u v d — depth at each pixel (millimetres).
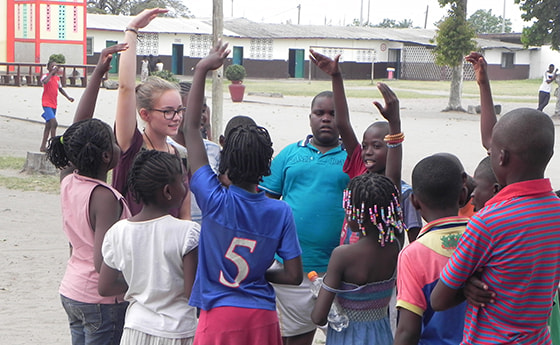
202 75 3822
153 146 4637
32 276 7824
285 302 4719
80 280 3990
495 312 2936
